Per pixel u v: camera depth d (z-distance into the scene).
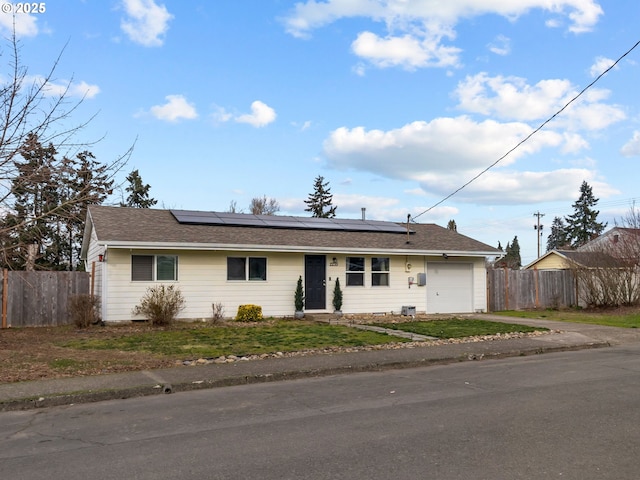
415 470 4.70
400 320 18.75
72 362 10.09
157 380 8.66
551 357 11.66
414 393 8.04
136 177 37.50
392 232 23.34
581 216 65.75
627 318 19.73
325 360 10.54
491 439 5.59
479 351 11.76
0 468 4.94
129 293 17.12
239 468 4.84
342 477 4.57
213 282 18.41
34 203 11.76
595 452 5.13
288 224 21.78
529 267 38.16
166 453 5.32
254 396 8.02
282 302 19.53
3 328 16.34
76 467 4.95
